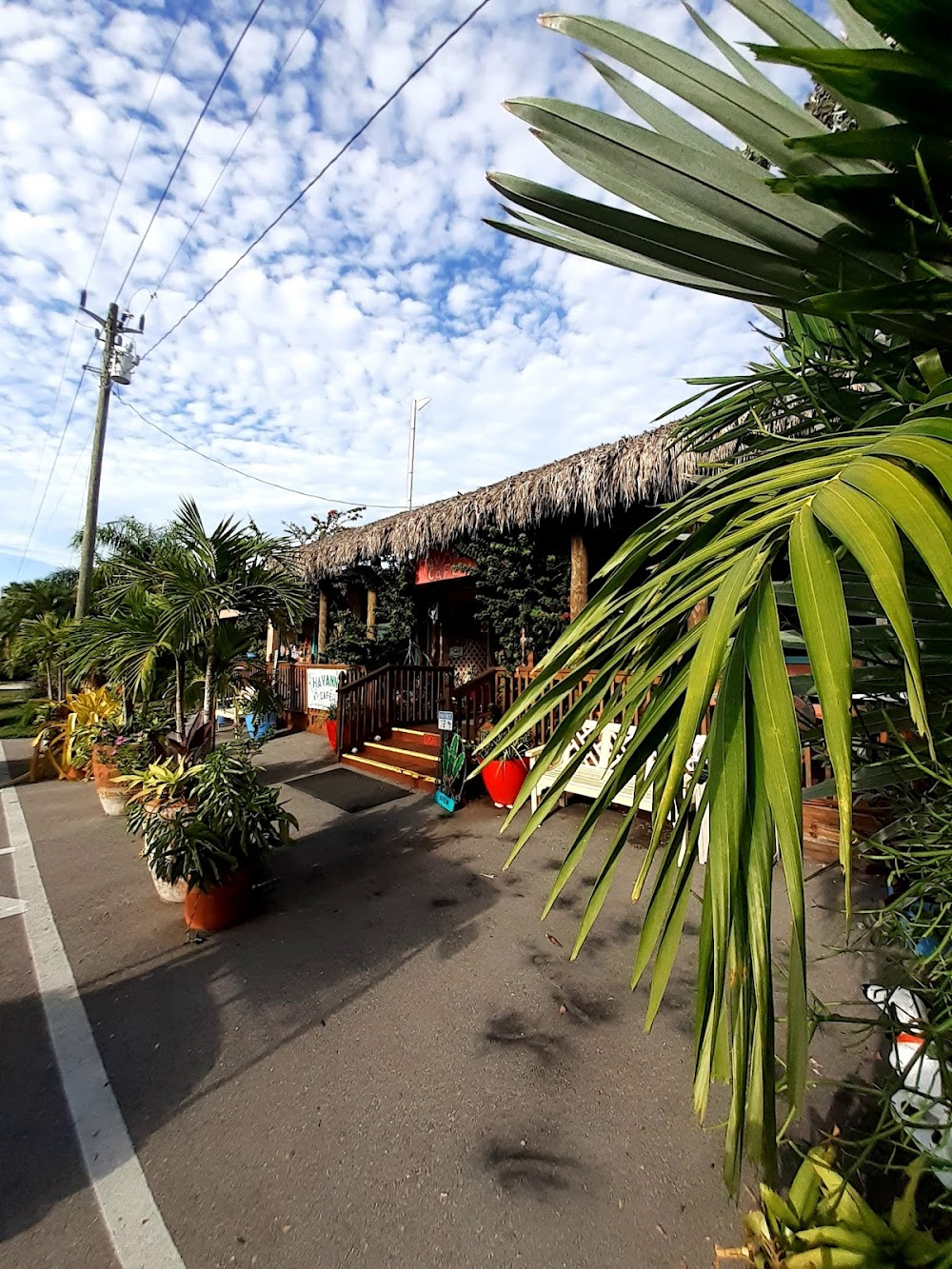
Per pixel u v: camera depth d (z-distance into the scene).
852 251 0.99
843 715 0.50
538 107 1.01
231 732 10.89
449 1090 2.10
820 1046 2.22
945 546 0.53
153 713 5.50
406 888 3.83
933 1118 1.43
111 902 3.85
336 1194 1.71
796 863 0.51
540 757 0.83
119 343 12.35
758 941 0.54
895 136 0.80
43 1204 1.71
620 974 2.80
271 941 3.21
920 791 1.26
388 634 10.62
